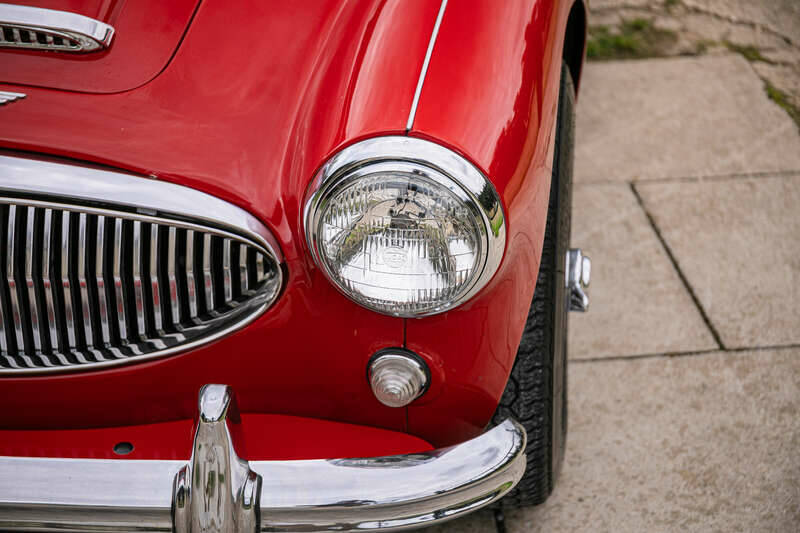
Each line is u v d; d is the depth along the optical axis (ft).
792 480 6.15
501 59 4.18
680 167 9.32
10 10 4.34
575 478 6.24
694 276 8.00
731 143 9.65
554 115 4.57
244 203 4.07
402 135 3.76
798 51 11.33
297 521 3.96
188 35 4.53
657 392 6.91
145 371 4.41
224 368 4.41
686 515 5.93
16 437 4.51
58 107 4.16
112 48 4.41
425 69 4.02
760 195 8.91
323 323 4.24
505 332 4.37
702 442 6.48
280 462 4.04
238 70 4.42
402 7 4.43
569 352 7.31
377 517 3.99
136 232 4.16
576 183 9.14
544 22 4.66
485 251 3.86
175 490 3.82
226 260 4.27
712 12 12.19
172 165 4.07
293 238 4.11
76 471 3.95
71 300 4.30
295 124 4.23
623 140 9.75
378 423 4.60
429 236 3.79
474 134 3.82
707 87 10.58
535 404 5.17
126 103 4.22
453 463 4.11
